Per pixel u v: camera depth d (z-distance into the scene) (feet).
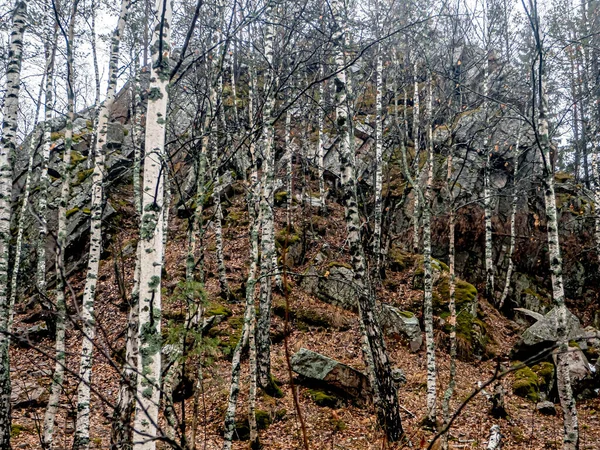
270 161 31.83
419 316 48.57
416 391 37.27
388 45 52.01
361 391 34.17
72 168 64.23
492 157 65.21
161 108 15.02
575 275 63.46
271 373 36.78
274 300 47.44
